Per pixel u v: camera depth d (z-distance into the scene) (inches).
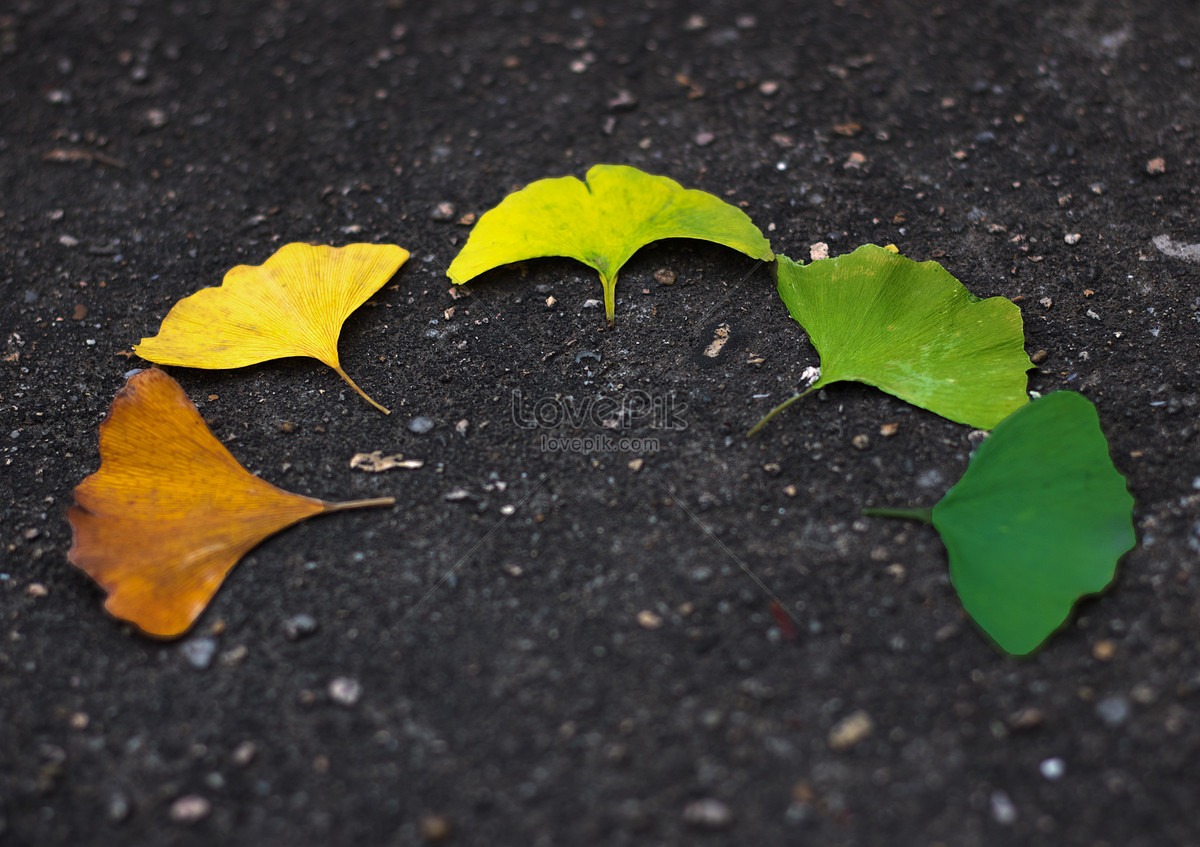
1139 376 20.4
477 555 19.6
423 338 21.1
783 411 20.3
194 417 20.1
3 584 19.7
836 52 23.6
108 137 23.3
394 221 22.2
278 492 19.9
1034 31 23.6
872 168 22.3
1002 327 20.3
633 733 18.8
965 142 22.5
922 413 20.2
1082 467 19.4
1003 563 19.3
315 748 18.9
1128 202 21.8
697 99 23.2
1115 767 18.6
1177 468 19.8
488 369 20.8
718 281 21.3
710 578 19.4
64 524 20.1
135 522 19.7
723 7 24.4
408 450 20.3
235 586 19.6
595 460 20.1
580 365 20.8
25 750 18.9
